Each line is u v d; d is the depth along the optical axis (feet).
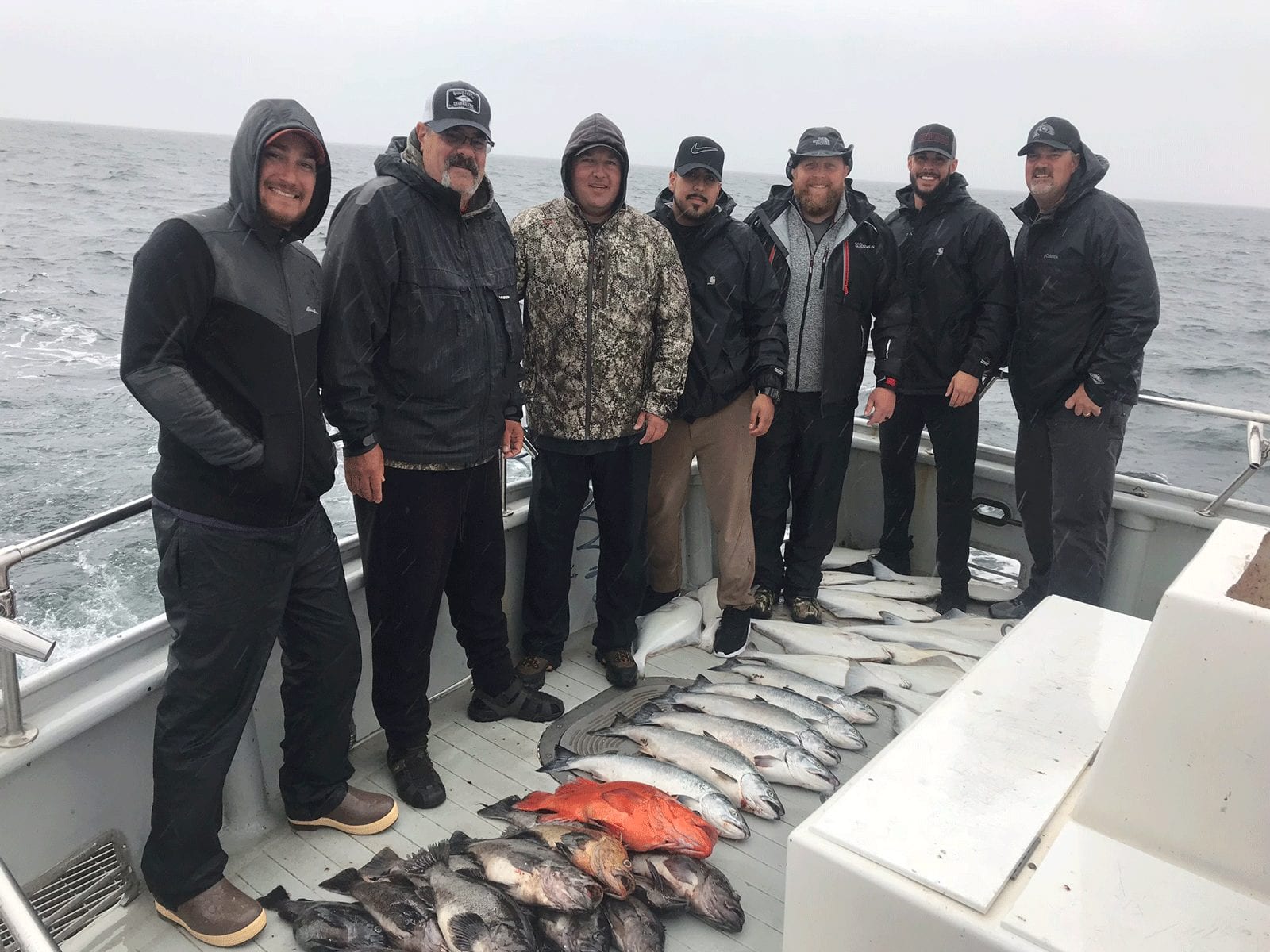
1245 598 3.82
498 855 6.48
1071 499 10.30
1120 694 5.37
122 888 6.41
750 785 7.73
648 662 10.21
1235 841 3.76
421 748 7.80
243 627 5.81
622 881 6.29
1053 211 10.07
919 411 11.85
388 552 7.27
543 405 8.79
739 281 9.59
